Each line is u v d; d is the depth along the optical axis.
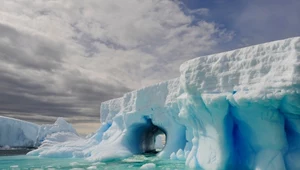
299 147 8.67
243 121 9.69
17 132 42.72
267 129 8.66
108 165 14.11
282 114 8.86
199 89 10.48
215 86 10.04
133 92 19.84
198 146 11.63
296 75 7.73
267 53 8.77
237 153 10.21
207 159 10.24
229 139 10.05
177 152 15.52
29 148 38.34
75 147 21.61
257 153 9.05
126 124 19.56
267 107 8.58
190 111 11.53
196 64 10.73
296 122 8.61
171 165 12.86
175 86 16.28
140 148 21.42
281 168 8.05
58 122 30.14
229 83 9.60
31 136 44.38
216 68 10.09
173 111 16.05
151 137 25.47
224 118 9.85
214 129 10.08
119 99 23.77
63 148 21.16
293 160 8.37
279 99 8.10
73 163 15.48
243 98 8.72
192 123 11.90
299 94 7.80
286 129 9.29
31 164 15.62
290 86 7.80
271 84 8.27
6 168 13.96
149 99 18.16
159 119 17.50
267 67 8.66
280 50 8.47
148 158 16.80
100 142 22.61
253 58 9.07
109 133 21.78
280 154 8.35
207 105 9.91
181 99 12.18
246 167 9.51
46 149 23.00
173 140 16.78
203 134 11.03
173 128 16.94
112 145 18.45
